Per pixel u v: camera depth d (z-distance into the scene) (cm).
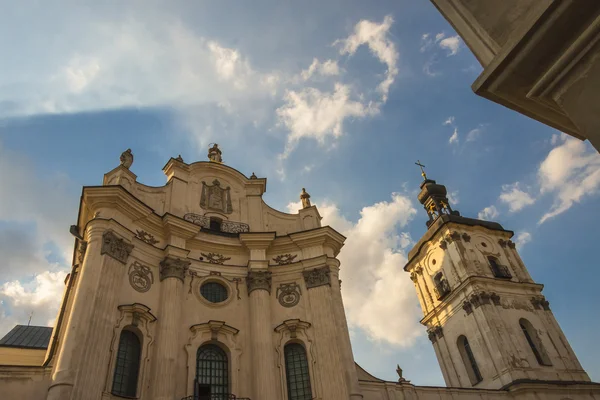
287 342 2536
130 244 2445
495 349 3256
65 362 1909
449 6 549
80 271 2270
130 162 2883
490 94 480
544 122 498
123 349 2191
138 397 2080
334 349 2445
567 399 3033
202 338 2419
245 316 2627
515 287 3709
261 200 3225
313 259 2822
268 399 2275
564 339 3544
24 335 3688
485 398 2848
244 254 2886
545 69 440
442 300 3847
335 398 2289
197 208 2981
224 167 3241
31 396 1861
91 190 2431
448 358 3716
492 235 4081
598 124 390
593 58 402
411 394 2622
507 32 472
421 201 4659
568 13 404
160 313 2378
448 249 3897
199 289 2622
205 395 2292
